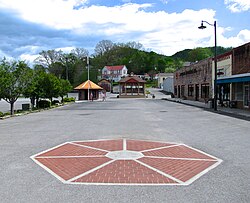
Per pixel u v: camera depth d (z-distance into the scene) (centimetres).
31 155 858
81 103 4534
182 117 2020
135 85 6925
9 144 1045
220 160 795
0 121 1911
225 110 2528
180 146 994
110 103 4322
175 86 6134
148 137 1188
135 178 626
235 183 596
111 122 1745
